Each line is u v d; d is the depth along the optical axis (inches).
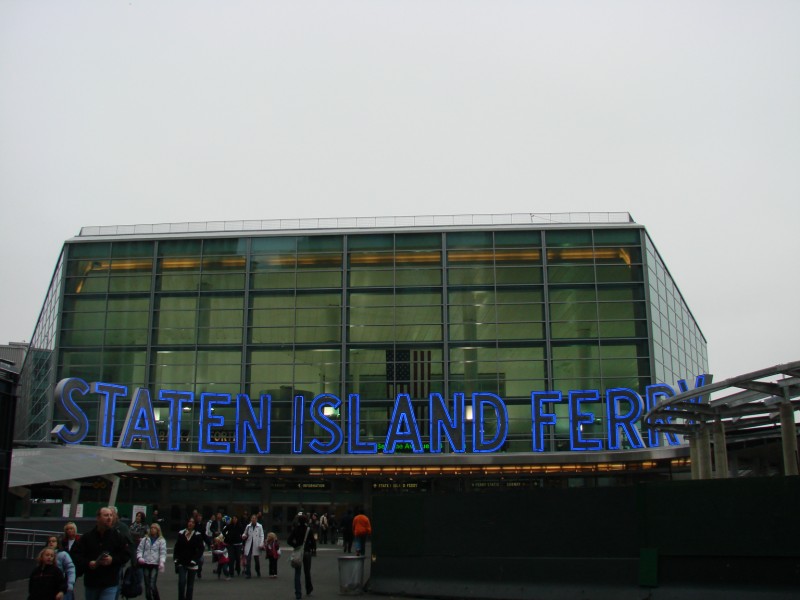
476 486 2514.8
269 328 2642.7
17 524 1264.8
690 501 715.4
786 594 652.1
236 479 2524.6
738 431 1737.2
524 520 812.0
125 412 2588.6
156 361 2630.4
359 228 2719.0
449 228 2682.1
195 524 838.5
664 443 2497.5
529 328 2596.0
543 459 2368.4
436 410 2507.4
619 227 2655.0
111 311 2674.7
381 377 2583.7
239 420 2512.3
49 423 2588.6
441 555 863.1
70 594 651.5
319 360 2605.8
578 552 771.4
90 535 552.7
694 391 1182.9
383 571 906.1
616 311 2598.4
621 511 754.8
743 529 685.3
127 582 706.2
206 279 2687.0
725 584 683.4
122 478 2485.2
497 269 2645.2
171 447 2477.9
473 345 2591.0
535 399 2493.8
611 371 2554.1
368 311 2637.8
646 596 713.6
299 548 890.1
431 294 2637.8
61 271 2728.8
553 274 2635.3
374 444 2506.2
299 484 2534.5
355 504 2519.7
